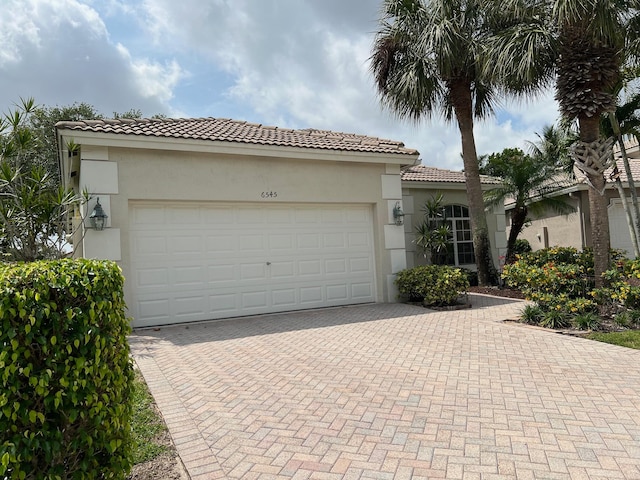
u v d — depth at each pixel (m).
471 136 13.52
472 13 12.14
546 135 17.98
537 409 4.23
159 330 8.79
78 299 2.42
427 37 11.74
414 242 15.49
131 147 8.93
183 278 9.54
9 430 2.17
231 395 4.84
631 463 3.20
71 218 11.16
